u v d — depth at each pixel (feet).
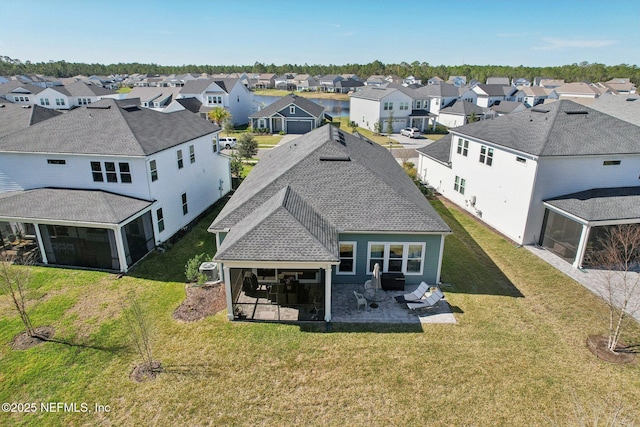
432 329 46.03
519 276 58.49
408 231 52.60
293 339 44.14
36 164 65.62
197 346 42.91
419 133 193.47
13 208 59.82
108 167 64.03
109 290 54.13
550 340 44.16
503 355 41.75
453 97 237.45
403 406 35.42
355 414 34.63
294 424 33.63
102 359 40.93
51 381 37.99
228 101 222.69
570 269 60.54
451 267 61.16
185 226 77.92
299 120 202.28
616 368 39.93
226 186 99.30
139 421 33.83
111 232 58.03
